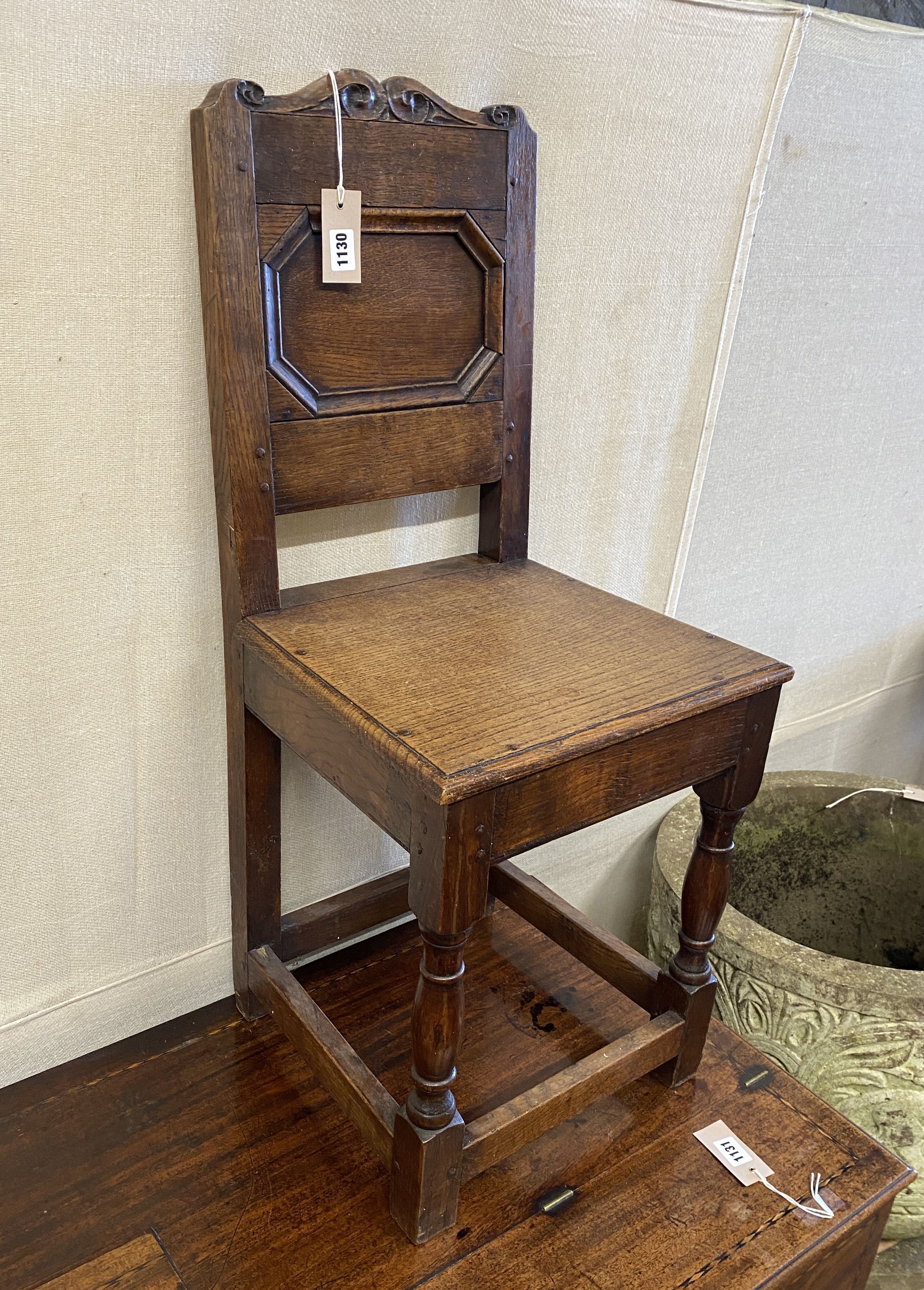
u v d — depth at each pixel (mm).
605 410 1218
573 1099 912
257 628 921
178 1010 1128
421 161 918
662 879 1329
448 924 744
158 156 826
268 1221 877
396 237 935
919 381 1576
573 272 1114
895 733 1967
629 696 827
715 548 1464
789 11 1122
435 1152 817
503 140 963
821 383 1448
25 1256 839
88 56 770
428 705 797
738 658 906
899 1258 1300
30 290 804
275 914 1077
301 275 890
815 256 1333
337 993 1130
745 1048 1106
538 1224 892
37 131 768
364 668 853
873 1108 1169
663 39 1058
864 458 1578
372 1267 844
